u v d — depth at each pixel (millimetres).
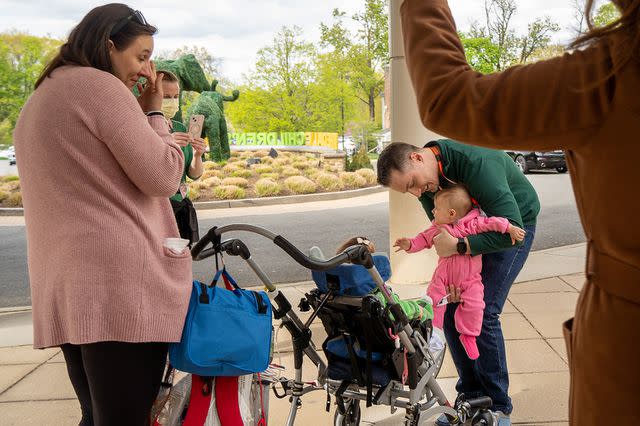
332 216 13438
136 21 2244
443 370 4340
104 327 2020
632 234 1051
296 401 2906
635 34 977
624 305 1073
